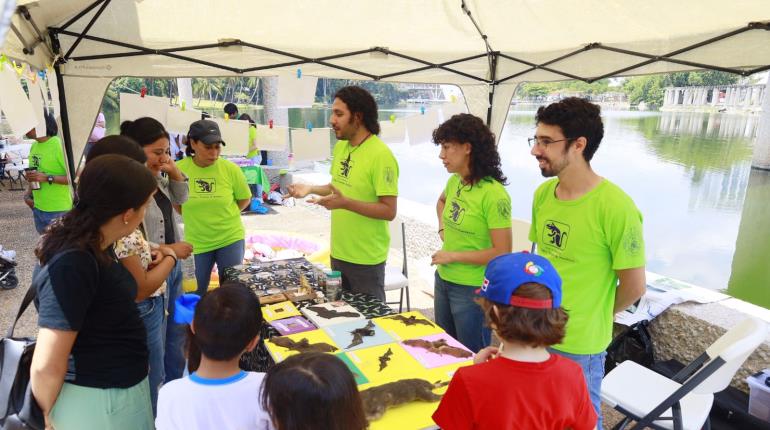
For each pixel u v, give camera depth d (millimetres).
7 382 1411
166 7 2719
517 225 3488
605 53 3238
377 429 1426
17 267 4914
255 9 2811
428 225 6000
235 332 1298
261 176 7477
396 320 2158
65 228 1334
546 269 1222
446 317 2617
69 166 3049
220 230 3178
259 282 2594
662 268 5258
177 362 2482
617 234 1634
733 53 2625
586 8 2736
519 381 1168
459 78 3994
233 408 1304
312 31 3184
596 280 1714
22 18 2025
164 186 2494
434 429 1455
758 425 2350
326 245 5156
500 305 1208
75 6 2494
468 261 2342
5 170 9078
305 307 2273
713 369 1802
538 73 3662
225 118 3562
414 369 1748
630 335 2984
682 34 2811
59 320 1271
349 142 2738
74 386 1408
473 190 2340
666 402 1927
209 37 3117
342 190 2754
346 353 1847
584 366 1753
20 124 1947
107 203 1316
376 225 2709
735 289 4812
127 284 1482
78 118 3016
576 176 1711
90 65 2967
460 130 2262
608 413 2861
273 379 1120
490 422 1162
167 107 3311
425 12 3016
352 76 3723
